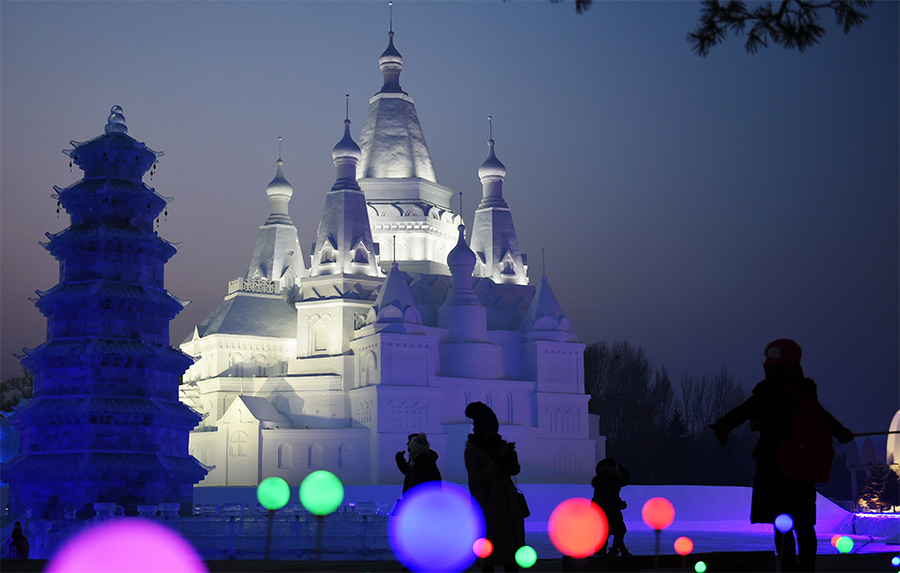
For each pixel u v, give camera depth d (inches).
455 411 3971.5
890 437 4503.0
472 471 605.0
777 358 567.8
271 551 1621.6
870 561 733.9
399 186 4370.1
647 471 5334.6
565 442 4111.7
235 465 3907.5
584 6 713.0
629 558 668.7
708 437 5462.6
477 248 4485.7
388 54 4525.1
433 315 4165.8
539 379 4121.6
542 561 875.4
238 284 4335.6
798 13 724.0
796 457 542.3
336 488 508.7
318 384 4001.0
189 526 1702.8
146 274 2320.4
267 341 4227.4
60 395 2242.9
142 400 2252.7
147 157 2369.6
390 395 3821.4
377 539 1660.9
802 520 550.6
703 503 3607.3
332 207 4197.8
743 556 682.2
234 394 4106.8
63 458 2176.4
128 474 2180.1
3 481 2246.6
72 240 2267.5
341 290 4084.6
